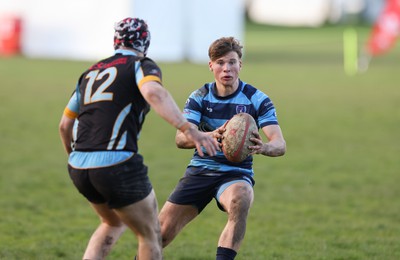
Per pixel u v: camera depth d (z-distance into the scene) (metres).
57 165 43.69
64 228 30.30
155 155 47.09
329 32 194.00
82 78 19.53
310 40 165.88
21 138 51.88
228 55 21.64
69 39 113.88
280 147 21.20
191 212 22.38
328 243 28.44
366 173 42.50
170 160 45.62
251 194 21.30
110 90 18.69
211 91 22.33
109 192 18.50
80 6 112.44
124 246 27.80
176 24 113.69
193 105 22.27
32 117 60.78
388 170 43.38
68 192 37.19
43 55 115.50
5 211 32.88
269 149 20.97
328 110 67.81
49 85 81.69
